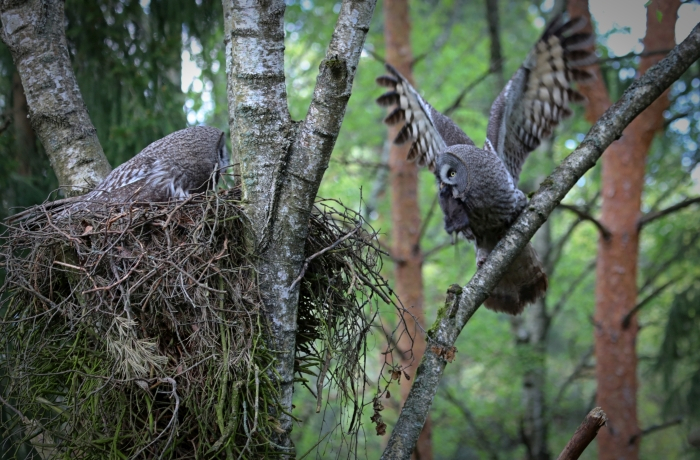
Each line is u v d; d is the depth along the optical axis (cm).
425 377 328
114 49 579
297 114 1120
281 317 312
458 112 1370
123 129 567
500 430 1234
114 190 401
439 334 336
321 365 335
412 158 611
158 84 590
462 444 1224
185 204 332
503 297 529
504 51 1414
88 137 409
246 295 306
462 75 1323
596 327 865
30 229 361
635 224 836
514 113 563
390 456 314
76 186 398
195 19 582
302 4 1202
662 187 1214
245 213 316
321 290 341
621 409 840
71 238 318
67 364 323
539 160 1243
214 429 293
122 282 308
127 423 306
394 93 606
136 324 292
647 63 778
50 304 330
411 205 891
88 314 299
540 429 1198
